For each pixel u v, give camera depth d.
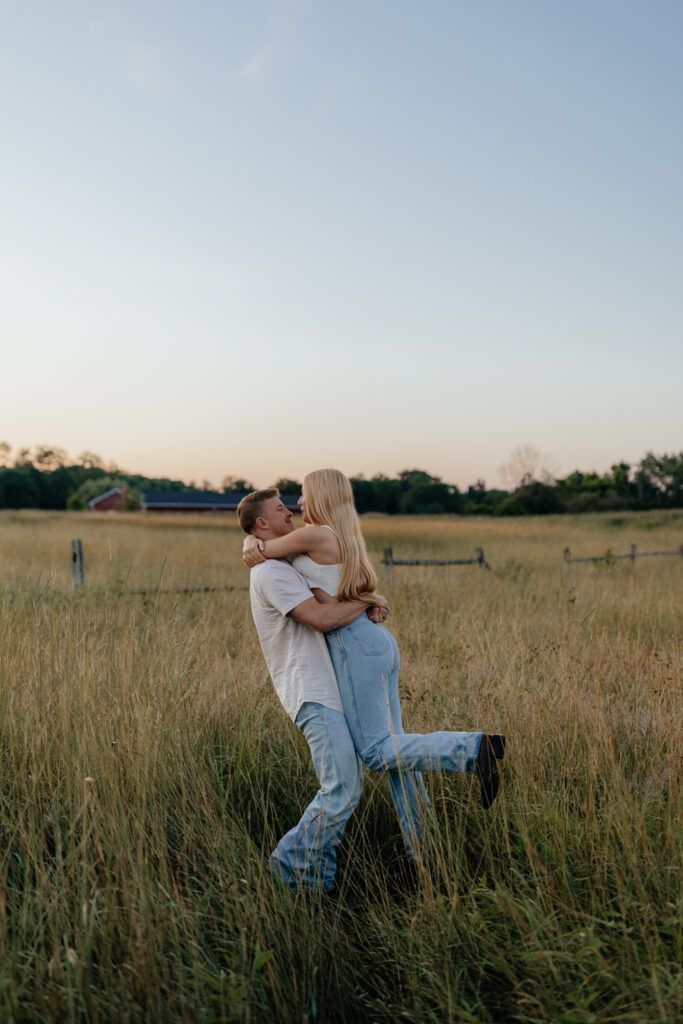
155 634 4.41
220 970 2.03
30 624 4.26
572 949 2.05
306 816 2.55
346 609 2.58
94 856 2.37
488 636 5.00
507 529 29.66
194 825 2.69
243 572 11.91
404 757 2.49
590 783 2.56
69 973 1.89
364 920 2.39
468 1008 1.91
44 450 117.75
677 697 3.44
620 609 7.23
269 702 3.75
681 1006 1.77
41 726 3.03
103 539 18.88
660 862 2.35
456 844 2.67
